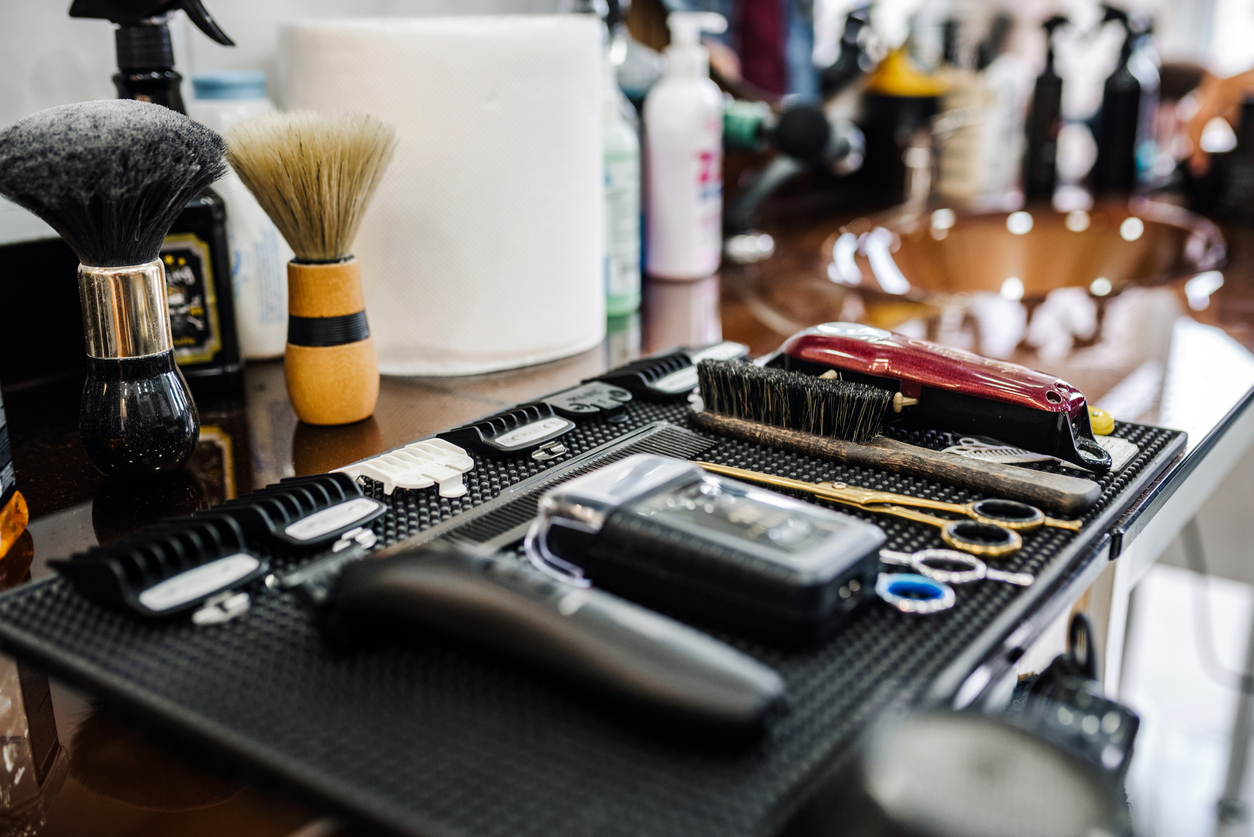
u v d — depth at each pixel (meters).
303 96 0.73
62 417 0.71
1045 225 1.47
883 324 0.93
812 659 0.38
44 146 0.46
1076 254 1.46
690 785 0.31
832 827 0.30
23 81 0.73
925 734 0.31
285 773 0.32
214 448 0.65
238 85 0.76
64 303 0.78
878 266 1.20
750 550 0.39
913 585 0.43
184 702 0.36
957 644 0.39
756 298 1.03
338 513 0.48
